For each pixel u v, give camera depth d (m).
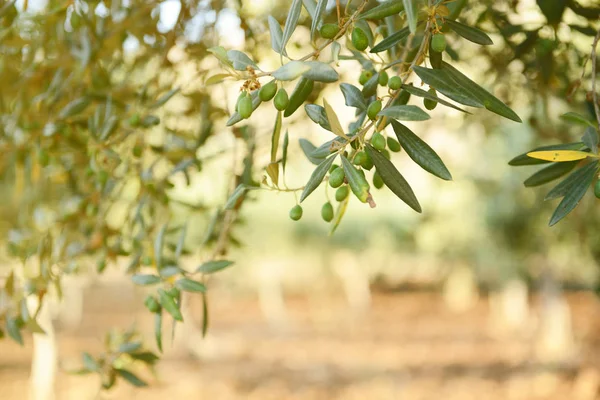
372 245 13.53
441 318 13.80
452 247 7.74
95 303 14.72
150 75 1.46
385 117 0.89
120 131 1.27
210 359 9.82
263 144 1.46
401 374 8.57
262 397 7.66
